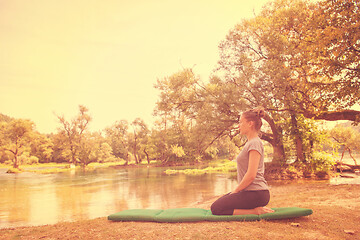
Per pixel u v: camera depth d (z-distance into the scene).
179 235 3.39
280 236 3.21
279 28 21.66
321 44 12.18
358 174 21.50
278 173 21.27
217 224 3.71
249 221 3.79
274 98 20.14
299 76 17.77
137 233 3.59
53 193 18.38
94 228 4.03
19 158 77.38
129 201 13.84
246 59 22.78
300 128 22.33
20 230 4.65
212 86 26.17
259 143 3.65
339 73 12.45
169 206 11.69
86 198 15.59
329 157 21.59
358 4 11.61
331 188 10.78
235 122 23.78
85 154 63.28
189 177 26.88
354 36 11.20
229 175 27.42
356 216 4.42
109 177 31.50
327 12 12.55
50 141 89.81
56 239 3.67
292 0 22.69
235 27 25.30
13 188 22.08
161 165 57.28
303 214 3.91
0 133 56.91
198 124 25.17
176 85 26.94
